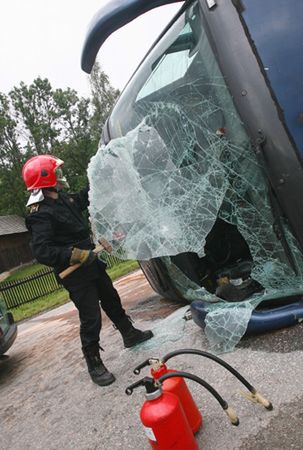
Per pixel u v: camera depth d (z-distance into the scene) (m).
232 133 2.59
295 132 2.30
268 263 2.75
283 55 2.30
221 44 2.40
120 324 3.48
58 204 3.04
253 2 2.34
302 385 2.09
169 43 2.92
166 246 2.81
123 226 2.85
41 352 4.96
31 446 2.63
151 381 1.82
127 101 3.31
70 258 2.84
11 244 36.72
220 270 3.36
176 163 2.82
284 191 2.36
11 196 49.41
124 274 10.09
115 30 2.56
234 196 2.71
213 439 1.96
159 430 1.77
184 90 2.78
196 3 2.59
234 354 2.64
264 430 1.89
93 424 2.57
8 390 3.93
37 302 13.44
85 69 2.86
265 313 2.70
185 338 3.25
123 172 2.80
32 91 52.22
